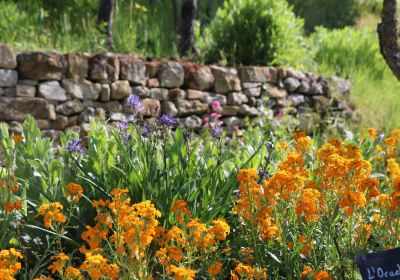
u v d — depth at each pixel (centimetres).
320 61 1063
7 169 373
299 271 314
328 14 1401
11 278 248
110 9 837
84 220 384
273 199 315
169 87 762
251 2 874
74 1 912
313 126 857
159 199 373
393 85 1044
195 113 784
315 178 359
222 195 399
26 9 881
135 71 734
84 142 685
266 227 315
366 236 328
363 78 1011
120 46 822
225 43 878
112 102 719
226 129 805
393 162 352
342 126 875
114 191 282
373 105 951
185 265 301
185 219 341
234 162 484
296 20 972
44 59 667
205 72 788
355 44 1103
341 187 320
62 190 389
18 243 360
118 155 431
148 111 739
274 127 773
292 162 326
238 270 284
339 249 325
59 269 265
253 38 866
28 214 382
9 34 738
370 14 1460
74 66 690
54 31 803
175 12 983
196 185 404
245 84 827
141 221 265
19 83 656
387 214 323
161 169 408
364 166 313
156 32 883
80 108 695
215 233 284
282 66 895
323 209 320
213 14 1159
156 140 416
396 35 445
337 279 317
